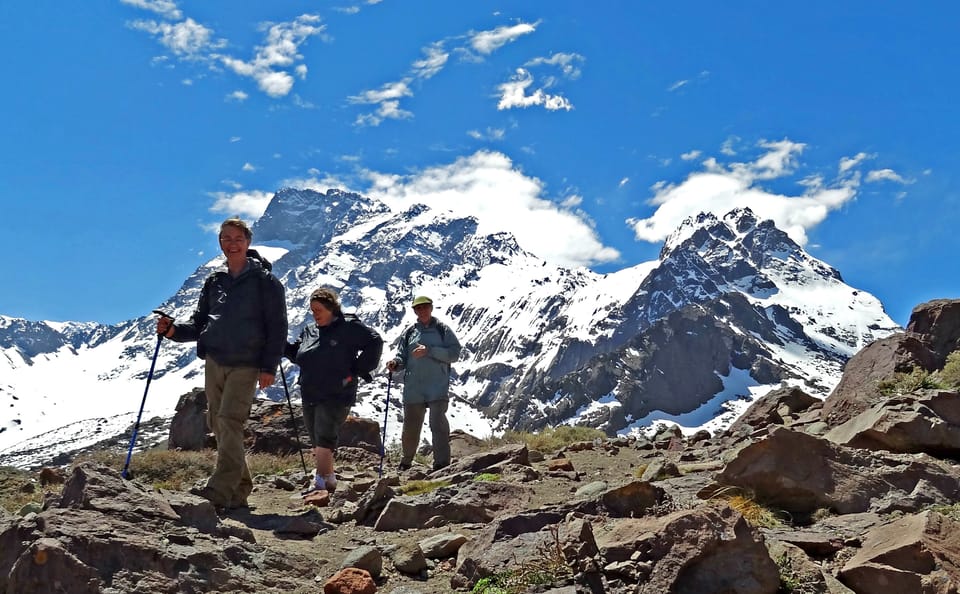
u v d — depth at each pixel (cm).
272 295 1103
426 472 1561
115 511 805
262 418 2125
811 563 710
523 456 1402
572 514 805
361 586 767
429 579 815
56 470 1606
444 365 1700
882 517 853
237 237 1107
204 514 868
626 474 1291
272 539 951
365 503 1073
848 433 1155
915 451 1069
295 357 1359
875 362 1515
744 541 673
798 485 903
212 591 750
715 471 1098
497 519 828
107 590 709
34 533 748
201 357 1134
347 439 2178
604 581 677
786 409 1706
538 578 702
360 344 1334
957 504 876
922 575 686
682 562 659
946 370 1407
